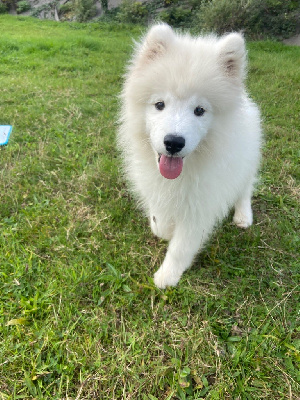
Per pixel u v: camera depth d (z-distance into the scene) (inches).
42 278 20.7
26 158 31.0
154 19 117.6
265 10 102.3
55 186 28.3
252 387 16.1
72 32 104.4
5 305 18.8
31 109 40.1
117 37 99.3
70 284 19.9
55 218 25.0
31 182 28.6
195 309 19.6
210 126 16.6
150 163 18.6
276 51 81.7
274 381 16.4
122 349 17.3
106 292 19.8
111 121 38.3
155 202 20.1
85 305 19.5
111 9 136.7
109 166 30.4
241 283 21.1
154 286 20.4
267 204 28.4
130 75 18.3
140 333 18.2
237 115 17.7
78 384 16.0
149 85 16.2
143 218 26.0
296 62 66.9
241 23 96.8
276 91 48.6
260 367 16.8
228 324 18.8
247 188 25.3
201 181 18.1
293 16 99.1
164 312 19.2
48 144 33.5
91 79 52.6
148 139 17.9
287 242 23.9
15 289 19.7
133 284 20.8
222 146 17.3
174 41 17.3
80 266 21.2
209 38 19.6
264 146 34.4
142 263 22.1
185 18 114.5
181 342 17.5
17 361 16.4
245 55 17.4
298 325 18.8
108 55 69.4
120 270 21.6
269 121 40.2
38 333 17.5
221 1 94.3
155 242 24.1
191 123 15.5
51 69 56.8
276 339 17.7
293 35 100.0
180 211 19.3
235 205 26.6
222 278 21.5
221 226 25.6
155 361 16.8
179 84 15.3
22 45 72.2
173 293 20.0
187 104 15.7
